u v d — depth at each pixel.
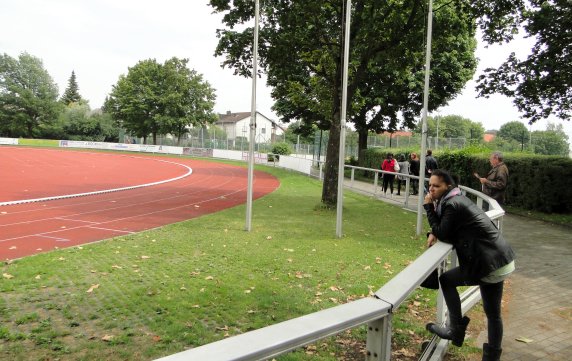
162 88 59.94
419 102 30.98
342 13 13.76
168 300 5.79
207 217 12.88
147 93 58.72
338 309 1.86
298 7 13.94
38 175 25.64
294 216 13.35
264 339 1.43
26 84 76.00
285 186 23.08
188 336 4.66
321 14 14.41
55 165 33.34
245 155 48.09
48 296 5.87
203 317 5.26
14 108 75.56
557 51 14.88
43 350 4.32
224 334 4.76
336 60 14.46
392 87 28.36
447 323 4.56
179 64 59.50
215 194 19.16
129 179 25.11
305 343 1.53
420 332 4.81
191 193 19.34
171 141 63.94
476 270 3.49
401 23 14.09
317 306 5.71
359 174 30.62
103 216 12.80
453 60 27.97
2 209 13.55
